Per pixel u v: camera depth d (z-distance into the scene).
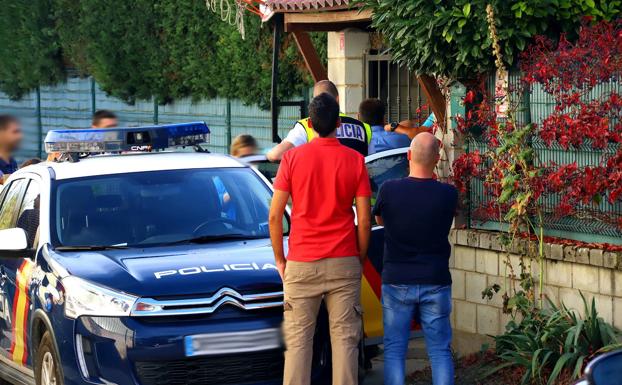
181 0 19.55
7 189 9.18
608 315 8.06
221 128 19.09
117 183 8.26
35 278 7.70
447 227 7.29
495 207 9.00
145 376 6.80
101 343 6.87
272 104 14.06
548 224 8.62
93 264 7.32
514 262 8.73
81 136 9.05
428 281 7.24
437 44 8.95
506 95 8.68
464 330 9.24
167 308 6.87
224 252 7.57
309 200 6.96
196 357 6.82
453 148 9.33
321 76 14.59
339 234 6.97
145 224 7.99
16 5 25.03
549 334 7.91
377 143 9.97
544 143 8.58
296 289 6.95
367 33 14.80
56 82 24.98
